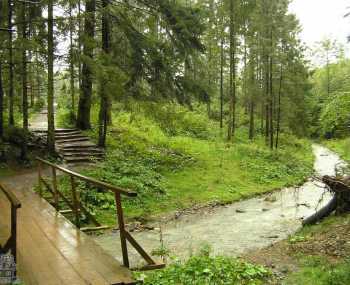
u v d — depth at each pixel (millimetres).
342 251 8641
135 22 19250
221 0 32062
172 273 7445
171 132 28484
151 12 18672
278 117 32250
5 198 11422
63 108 34562
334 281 7004
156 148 23562
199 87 19609
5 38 17672
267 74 31938
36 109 34844
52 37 17406
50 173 16531
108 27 19172
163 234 12289
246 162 24375
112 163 18797
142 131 27141
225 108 45844
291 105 33125
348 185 11227
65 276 5898
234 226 13414
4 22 18094
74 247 7184
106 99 18906
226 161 23938
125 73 18078
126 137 23906
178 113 20172
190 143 26828
